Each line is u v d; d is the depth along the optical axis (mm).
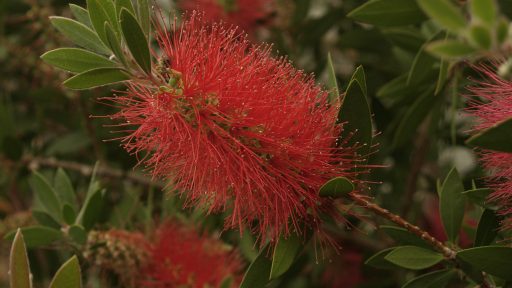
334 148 464
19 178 700
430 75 545
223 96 451
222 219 597
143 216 614
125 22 427
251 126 454
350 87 462
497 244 487
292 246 473
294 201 461
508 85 457
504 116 452
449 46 367
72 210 561
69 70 451
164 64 455
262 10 669
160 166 466
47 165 691
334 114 468
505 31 362
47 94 690
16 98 748
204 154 457
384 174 668
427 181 688
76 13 467
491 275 464
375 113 661
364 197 476
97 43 454
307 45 701
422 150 625
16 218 627
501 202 467
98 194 557
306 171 463
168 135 455
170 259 576
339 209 476
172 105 451
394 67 651
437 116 593
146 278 579
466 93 578
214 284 580
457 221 486
